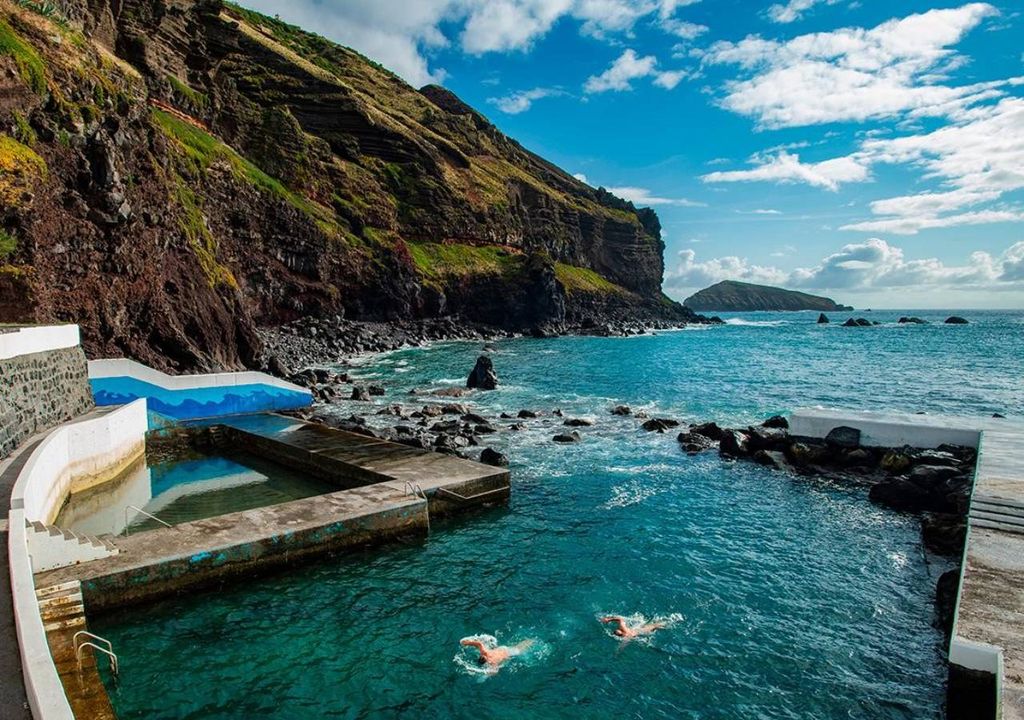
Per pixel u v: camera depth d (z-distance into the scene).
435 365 69.00
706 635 14.34
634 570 17.66
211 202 71.50
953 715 10.60
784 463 28.22
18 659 9.01
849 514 22.31
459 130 166.75
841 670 13.10
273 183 85.44
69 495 23.22
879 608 15.66
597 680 12.63
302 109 115.56
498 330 115.88
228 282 59.19
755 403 46.88
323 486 25.83
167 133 67.00
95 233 40.56
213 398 36.31
